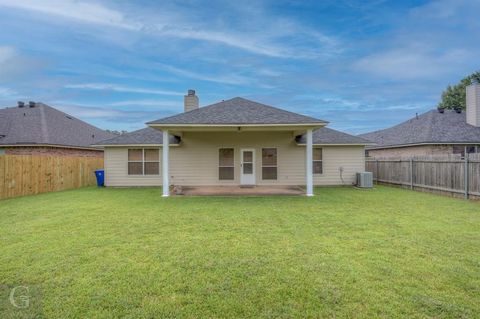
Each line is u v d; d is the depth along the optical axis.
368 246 5.12
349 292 3.44
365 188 14.88
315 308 3.11
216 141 16.03
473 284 3.64
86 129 23.92
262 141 16.03
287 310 3.08
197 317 2.96
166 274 3.95
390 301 3.23
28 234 5.98
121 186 16.39
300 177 16.08
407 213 8.09
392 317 2.94
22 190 12.38
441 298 3.30
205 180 16.05
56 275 3.94
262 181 16.05
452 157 11.67
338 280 3.75
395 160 15.76
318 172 16.27
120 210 8.74
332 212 8.27
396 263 4.31
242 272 4.01
